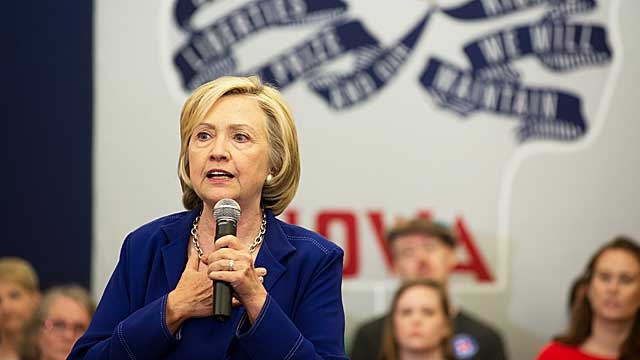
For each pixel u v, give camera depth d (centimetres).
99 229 1563
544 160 1578
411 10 1582
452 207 1575
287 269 627
